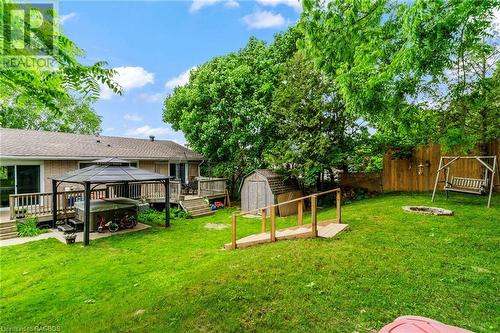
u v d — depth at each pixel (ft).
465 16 11.44
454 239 21.08
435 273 15.65
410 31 12.53
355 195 48.11
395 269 16.29
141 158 53.72
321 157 44.50
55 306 16.38
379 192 48.62
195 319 12.70
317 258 18.26
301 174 45.85
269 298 13.87
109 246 29.40
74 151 46.50
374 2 15.76
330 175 53.21
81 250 28.04
